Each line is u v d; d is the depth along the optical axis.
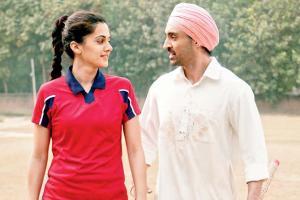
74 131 5.04
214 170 5.69
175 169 5.76
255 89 73.44
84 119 5.02
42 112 5.20
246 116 5.62
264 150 5.59
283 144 33.28
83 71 5.22
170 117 5.77
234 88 5.67
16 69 90.38
